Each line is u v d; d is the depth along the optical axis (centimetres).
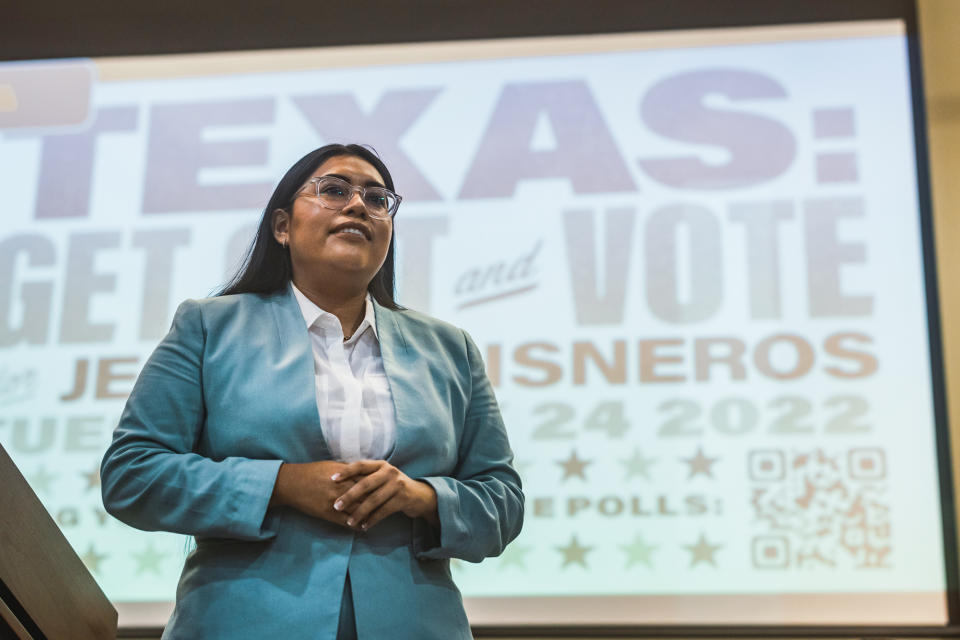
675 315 321
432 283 327
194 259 336
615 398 314
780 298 321
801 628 292
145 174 345
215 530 122
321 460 130
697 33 348
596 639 296
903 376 312
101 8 361
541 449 310
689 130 339
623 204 332
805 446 307
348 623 122
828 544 299
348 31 356
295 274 147
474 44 353
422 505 126
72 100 354
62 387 325
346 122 347
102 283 335
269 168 344
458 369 150
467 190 336
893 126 335
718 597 296
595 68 347
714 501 304
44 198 344
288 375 133
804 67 342
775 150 335
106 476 128
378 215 146
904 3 345
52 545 110
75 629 112
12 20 362
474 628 297
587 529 303
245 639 119
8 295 334
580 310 322
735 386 313
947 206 327
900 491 302
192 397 134
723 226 328
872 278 321
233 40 358
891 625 291
